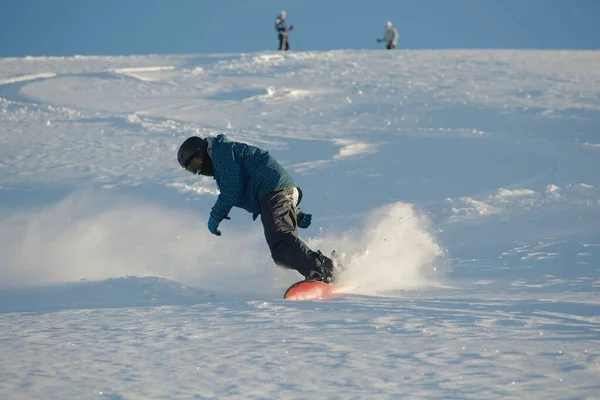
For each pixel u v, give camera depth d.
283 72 42.66
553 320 5.35
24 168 18.34
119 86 38.81
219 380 3.92
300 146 21.03
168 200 14.66
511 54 49.22
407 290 7.66
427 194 15.27
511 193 14.67
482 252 10.24
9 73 44.41
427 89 33.28
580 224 12.05
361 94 33.03
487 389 3.67
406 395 3.63
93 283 8.16
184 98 34.50
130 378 3.97
